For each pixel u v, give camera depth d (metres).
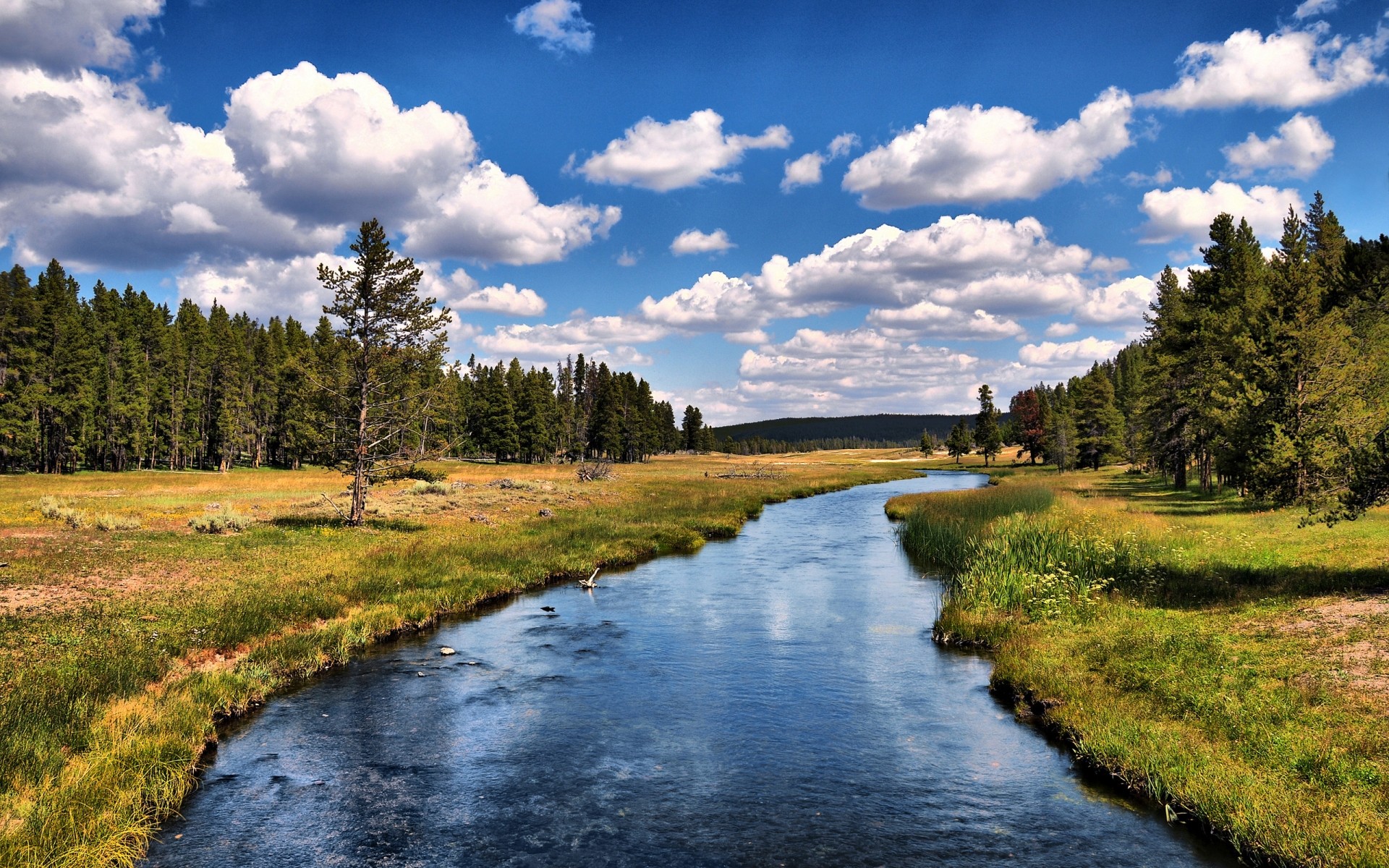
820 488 71.00
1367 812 7.27
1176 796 8.55
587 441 127.56
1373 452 14.74
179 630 14.78
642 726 11.75
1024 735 11.19
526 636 17.33
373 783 9.81
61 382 71.88
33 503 34.81
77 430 73.94
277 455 101.81
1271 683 10.62
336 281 29.98
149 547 22.98
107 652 12.88
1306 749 8.62
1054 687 12.13
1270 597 15.23
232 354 91.75
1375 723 8.96
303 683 13.95
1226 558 20.09
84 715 10.40
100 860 7.45
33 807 8.07
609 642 16.72
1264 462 17.08
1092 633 14.77
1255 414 19.12
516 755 10.67
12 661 12.05
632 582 24.00
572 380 154.88
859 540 34.81
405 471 31.66
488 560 24.89
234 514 29.20
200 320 103.62
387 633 17.25
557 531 32.09
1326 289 42.06
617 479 66.81
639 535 32.69
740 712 12.31
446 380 33.03
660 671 14.57
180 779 9.46
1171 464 56.62
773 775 9.95
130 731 10.16
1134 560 20.44
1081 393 98.75
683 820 8.75
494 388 105.94
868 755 10.54
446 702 12.91
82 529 26.72
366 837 8.41
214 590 18.08
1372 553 18.45
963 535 28.62
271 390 95.38
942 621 17.31
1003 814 8.73
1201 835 8.07
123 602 16.30
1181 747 9.30
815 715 12.14
